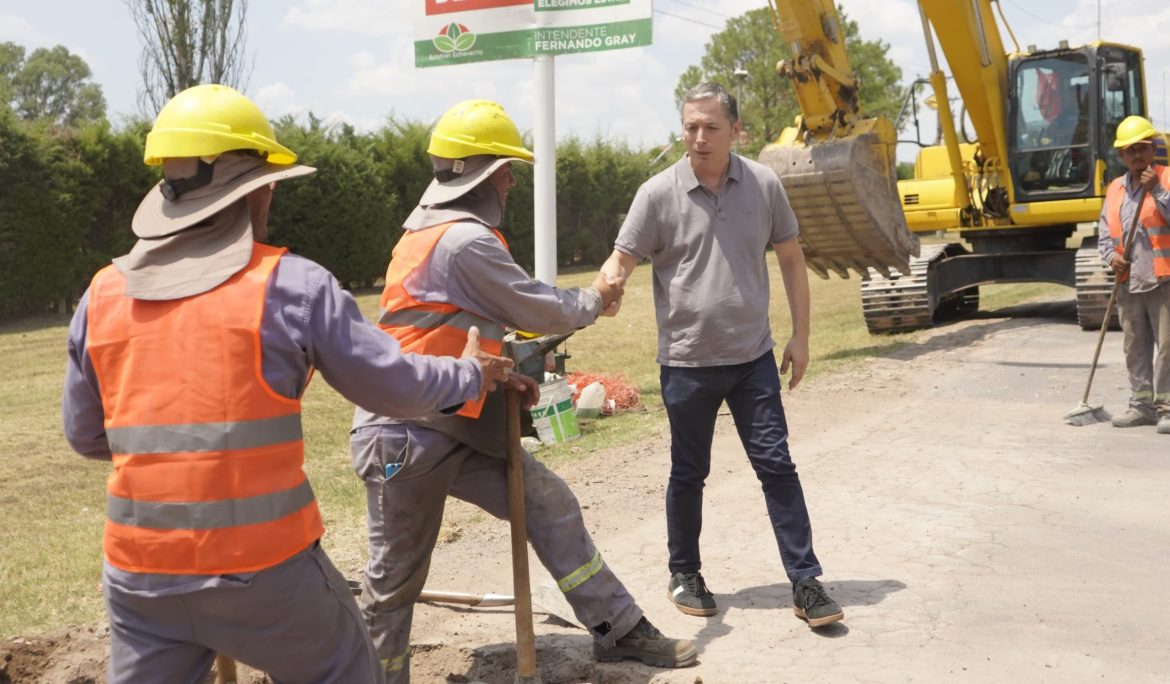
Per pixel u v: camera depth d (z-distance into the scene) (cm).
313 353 243
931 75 1482
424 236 341
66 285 2334
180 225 240
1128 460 700
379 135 3011
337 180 2773
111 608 244
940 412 889
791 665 392
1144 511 584
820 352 1332
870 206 1209
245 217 247
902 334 1492
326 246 2778
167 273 241
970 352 1245
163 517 234
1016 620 431
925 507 601
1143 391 806
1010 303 1905
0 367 1588
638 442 823
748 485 664
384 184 2945
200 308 237
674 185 419
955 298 1734
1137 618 432
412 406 253
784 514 427
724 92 412
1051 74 1455
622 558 526
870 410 910
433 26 952
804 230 1261
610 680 387
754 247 420
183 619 239
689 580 448
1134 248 779
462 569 522
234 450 234
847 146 1173
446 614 460
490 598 464
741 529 571
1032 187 1484
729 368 421
